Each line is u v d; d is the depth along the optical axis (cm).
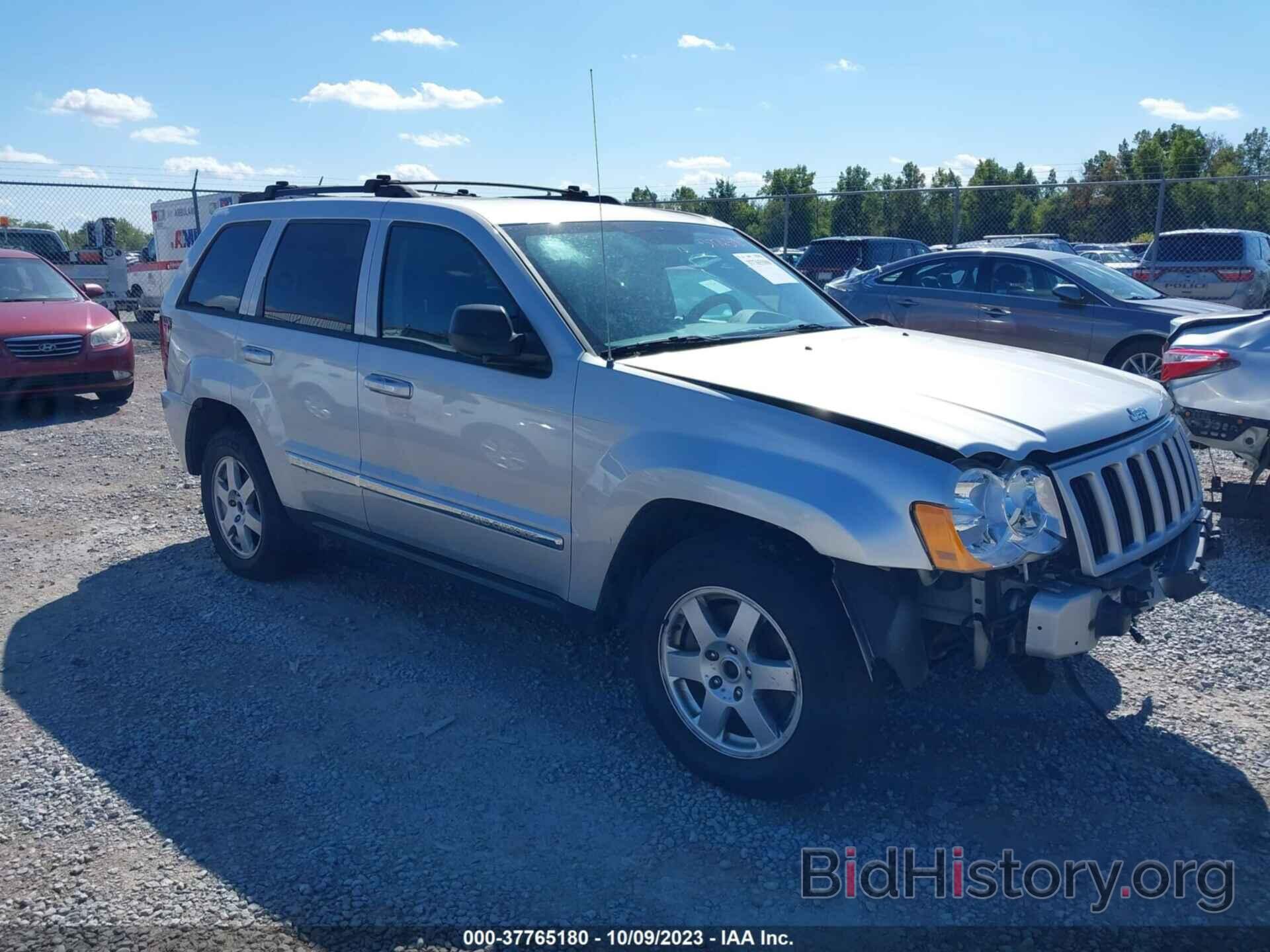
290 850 322
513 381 390
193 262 573
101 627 499
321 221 496
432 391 419
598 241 434
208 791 356
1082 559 313
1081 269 1038
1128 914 291
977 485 296
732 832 329
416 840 326
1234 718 395
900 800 346
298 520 512
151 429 988
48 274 1167
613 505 358
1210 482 739
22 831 335
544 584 399
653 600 355
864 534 299
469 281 417
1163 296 1050
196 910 295
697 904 297
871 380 352
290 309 500
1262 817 334
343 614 509
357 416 456
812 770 324
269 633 488
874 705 321
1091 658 445
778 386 341
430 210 442
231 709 415
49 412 1095
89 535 646
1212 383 575
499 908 295
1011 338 1054
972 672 431
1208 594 517
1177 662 442
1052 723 392
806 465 313
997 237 2011
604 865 314
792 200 1784
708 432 335
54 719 409
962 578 306
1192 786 351
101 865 317
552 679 439
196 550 612
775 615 321
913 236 1988
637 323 402
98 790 358
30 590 552
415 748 383
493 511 404
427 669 448
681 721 355
